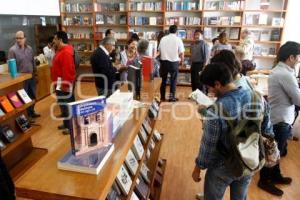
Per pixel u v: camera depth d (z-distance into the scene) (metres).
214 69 1.43
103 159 1.03
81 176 0.97
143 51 3.64
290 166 3.01
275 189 2.52
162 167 2.73
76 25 7.15
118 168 1.06
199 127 4.15
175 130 4.02
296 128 3.82
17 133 2.77
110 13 7.03
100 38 7.15
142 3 6.72
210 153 1.48
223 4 6.36
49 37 5.95
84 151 1.06
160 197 2.29
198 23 6.62
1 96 2.57
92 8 6.98
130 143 1.26
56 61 3.56
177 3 6.57
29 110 4.20
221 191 1.60
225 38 5.22
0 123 2.55
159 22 6.80
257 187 2.61
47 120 4.25
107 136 1.13
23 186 0.91
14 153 2.79
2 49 5.09
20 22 5.58
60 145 1.21
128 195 1.37
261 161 1.52
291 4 6.17
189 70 6.82
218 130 1.42
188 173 2.81
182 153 3.27
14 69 2.71
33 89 4.38
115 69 3.61
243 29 6.37
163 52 5.21
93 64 3.43
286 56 2.16
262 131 1.66
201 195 2.38
